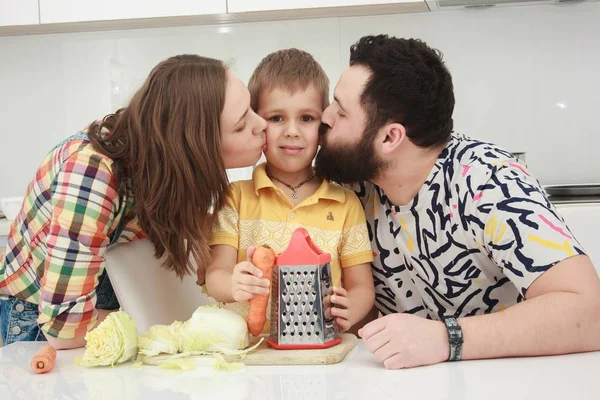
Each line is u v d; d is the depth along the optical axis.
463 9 2.98
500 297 1.24
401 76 1.13
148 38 3.20
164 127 1.11
